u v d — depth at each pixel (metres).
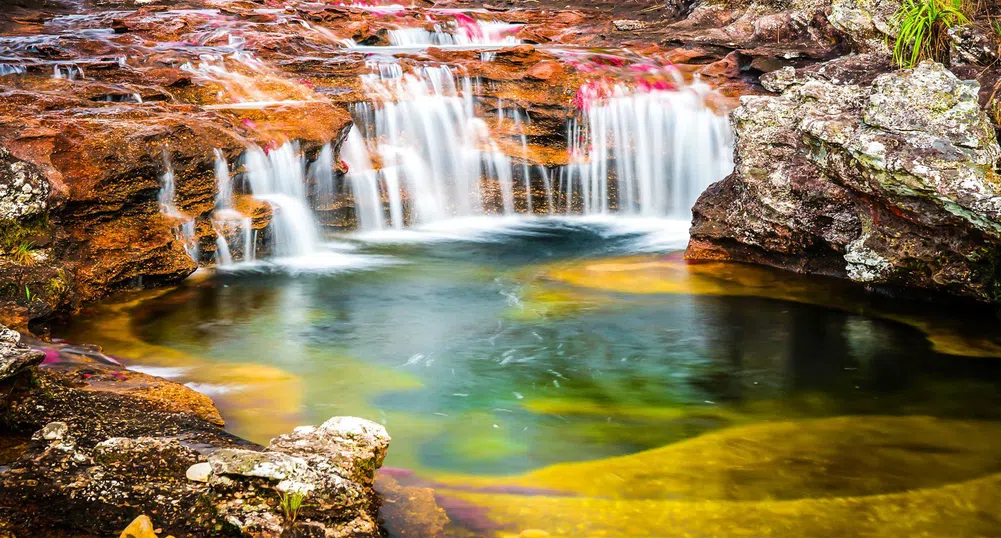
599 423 6.17
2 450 5.30
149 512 4.41
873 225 8.44
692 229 10.41
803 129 8.45
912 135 7.48
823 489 5.21
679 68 13.58
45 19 15.19
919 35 9.23
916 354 7.41
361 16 17.00
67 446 4.80
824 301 8.75
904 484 5.27
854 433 5.99
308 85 12.25
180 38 14.33
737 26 15.24
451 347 7.65
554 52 14.20
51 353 6.54
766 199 9.51
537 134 12.91
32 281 7.54
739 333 7.95
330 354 7.47
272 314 8.44
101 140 8.89
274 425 6.08
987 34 8.85
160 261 9.05
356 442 5.07
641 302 8.82
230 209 10.07
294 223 10.55
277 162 10.59
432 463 5.57
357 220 11.77
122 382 6.26
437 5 19.97
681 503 5.03
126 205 9.00
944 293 8.48
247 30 14.55
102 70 11.30
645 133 12.70
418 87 12.71
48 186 7.98
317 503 4.54
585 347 7.65
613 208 12.99
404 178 12.20
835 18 11.55
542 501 5.05
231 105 11.03
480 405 6.47
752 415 6.30
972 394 6.63
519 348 7.63
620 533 4.70
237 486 4.51
